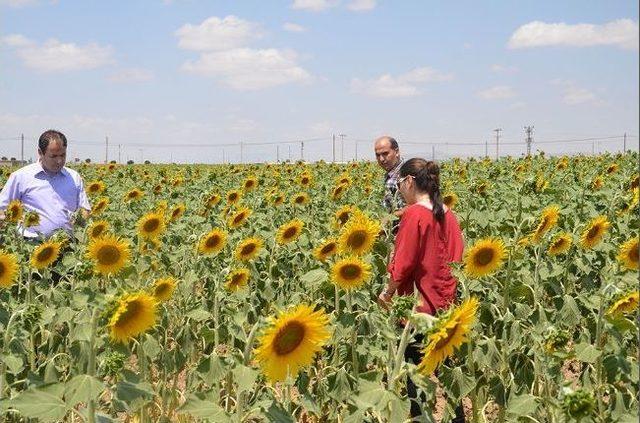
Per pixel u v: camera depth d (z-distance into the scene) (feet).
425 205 19.20
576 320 19.93
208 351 25.39
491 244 19.12
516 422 16.11
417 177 19.38
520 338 18.88
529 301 22.54
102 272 20.40
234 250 27.73
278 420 13.69
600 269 25.73
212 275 25.57
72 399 12.53
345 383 17.54
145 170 79.00
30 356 19.39
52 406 12.59
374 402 13.67
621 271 20.74
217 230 27.32
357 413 13.84
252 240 25.88
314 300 25.16
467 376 17.89
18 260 23.52
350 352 19.88
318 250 23.17
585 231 24.62
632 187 42.52
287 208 43.19
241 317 16.34
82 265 20.06
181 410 13.55
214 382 15.79
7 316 17.88
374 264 24.75
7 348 16.31
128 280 22.68
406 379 18.78
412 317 12.98
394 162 29.68
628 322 15.62
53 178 28.94
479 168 73.77
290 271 28.71
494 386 18.62
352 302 20.63
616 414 16.17
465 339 13.07
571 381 12.91
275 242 27.86
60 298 21.58
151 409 21.01
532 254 28.37
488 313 20.44
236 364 14.83
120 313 12.89
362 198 47.96
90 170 89.61
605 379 18.33
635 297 15.58
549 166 74.33
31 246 26.35
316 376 20.99
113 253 20.40
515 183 47.96
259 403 13.84
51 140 28.12
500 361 18.94
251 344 14.10
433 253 18.98
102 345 16.66
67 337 20.99
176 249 34.27
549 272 23.56
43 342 20.59
